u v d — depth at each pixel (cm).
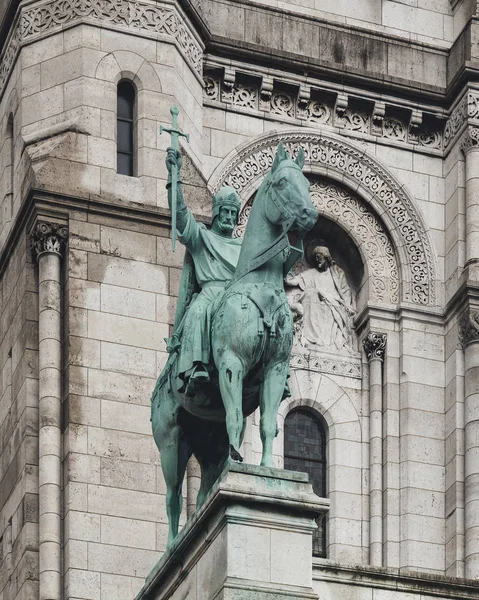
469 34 9475
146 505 8212
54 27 8925
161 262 8550
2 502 8512
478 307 9156
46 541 8125
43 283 8456
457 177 9388
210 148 9188
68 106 8769
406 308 9244
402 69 9500
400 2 9644
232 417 6850
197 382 6994
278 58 9319
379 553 8944
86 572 8075
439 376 9200
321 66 9369
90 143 8681
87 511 8150
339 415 9125
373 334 9200
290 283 9269
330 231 9350
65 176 8575
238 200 7331
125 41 8894
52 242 8494
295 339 9194
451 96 9488
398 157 9444
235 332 6906
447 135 9494
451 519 8981
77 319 8400
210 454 7244
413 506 9000
